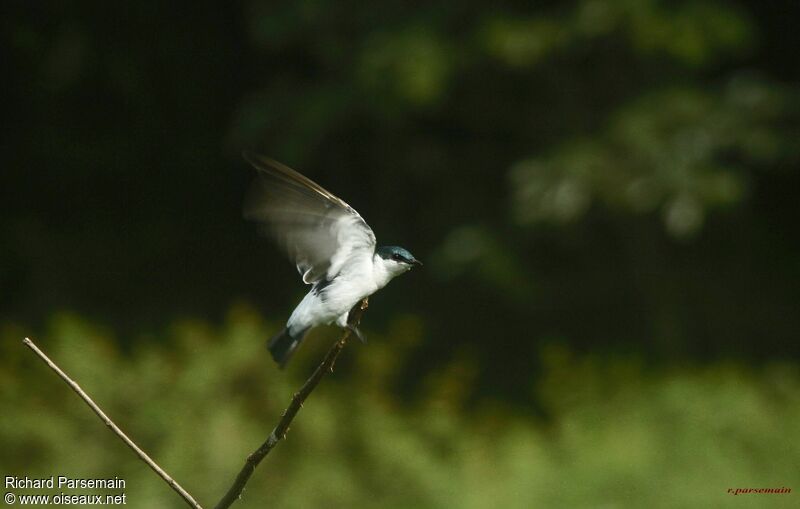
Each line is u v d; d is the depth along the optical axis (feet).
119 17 52.31
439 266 45.57
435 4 42.32
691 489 32.78
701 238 53.01
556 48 43.21
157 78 54.75
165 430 34.17
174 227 58.08
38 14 51.72
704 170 40.98
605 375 41.04
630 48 44.68
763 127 42.55
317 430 34.63
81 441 34.14
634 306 51.01
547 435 40.24
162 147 56.75
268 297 56.75
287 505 33.04
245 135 46.11
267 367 35.96
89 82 54.08
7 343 37.45
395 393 46.68
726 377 40.09
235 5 54.03
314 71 54.60
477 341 51.16
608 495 32.78
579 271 51.60
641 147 40.88
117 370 35.78
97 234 57.31
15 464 34.12
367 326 50.11
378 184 55.47
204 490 32.65
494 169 51.90
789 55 52.19
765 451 35.81
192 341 37.06
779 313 52.24
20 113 55.77
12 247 55.16
